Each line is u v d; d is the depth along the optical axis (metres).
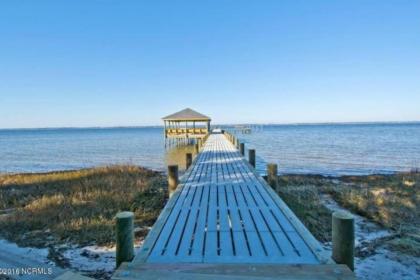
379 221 7.72
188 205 5.39
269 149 30.98
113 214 8.01
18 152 35.84
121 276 2.69
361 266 5.34
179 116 30.30
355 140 44.31
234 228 4.10
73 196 9.97
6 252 5.54
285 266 2.87
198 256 3.18
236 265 2.91
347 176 15.47
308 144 37.59
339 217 2.92
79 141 58.91
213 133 37.69
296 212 7.91
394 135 56.91
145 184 12.33
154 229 4.03
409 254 5.78
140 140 60.41
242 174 8.89
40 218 7.54
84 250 5.71
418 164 20.16
